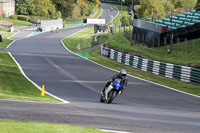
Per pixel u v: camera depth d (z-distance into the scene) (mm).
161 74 78438
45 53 122500
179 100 48719
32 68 78875
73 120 25859
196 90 61188
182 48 105750
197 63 79625
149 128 24922
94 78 69125
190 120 30266
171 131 24438
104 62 102312
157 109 37750
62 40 184875
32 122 22922
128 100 45438
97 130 22547
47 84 57469
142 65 87562
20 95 42750
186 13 147125
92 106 34688
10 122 22266
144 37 129750
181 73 71500
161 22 142375
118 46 125062
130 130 23844
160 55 100938
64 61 99375
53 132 20844
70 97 44500
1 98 36031
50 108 30641
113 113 30641
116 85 38375
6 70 68375
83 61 102312
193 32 116625
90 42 172250
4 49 127938
